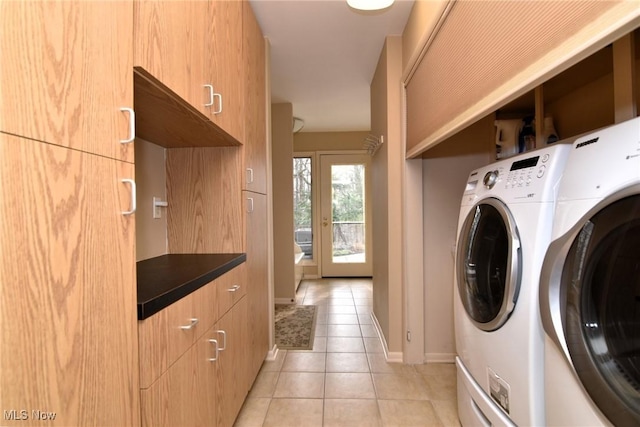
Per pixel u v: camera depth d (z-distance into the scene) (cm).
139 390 79
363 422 160
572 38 68
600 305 75
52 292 54
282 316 325
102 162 67
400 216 226
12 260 48
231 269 147
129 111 76
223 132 144
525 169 109
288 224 373
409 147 207
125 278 74
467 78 119
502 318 106
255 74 198
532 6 81
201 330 114
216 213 174
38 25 52
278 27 211
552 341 86
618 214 69
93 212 64
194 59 112
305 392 187
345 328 290
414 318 221
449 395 183
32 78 51
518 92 89
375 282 299
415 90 190
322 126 475
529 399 94
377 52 247
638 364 67
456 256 150
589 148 83
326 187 508
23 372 49
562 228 86
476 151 220
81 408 60
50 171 54
